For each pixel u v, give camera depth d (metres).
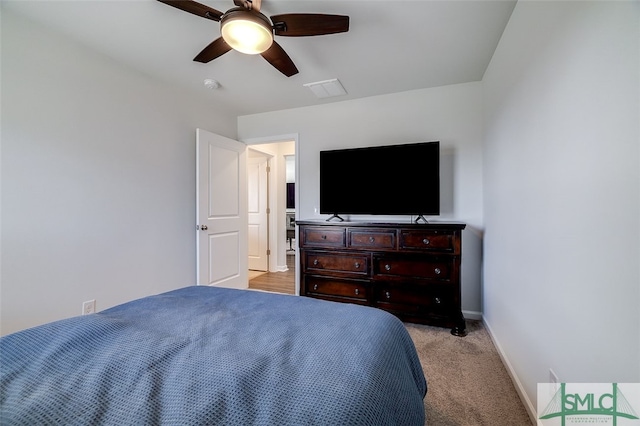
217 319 1.13
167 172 2.79
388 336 1.05
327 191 3.04
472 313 2.68
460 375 1.75
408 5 1.67
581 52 0.96
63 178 1.99
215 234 3.21
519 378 1.58
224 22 1.46
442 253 2.35
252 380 0.70
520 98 1.55
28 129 1.82
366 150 2.87
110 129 2.28
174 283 2.85
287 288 3.84
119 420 0.59
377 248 2.57
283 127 3.51
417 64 2.38
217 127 3.42
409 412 0.81
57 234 1.96
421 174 2.66
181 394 0.65
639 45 0.70
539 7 1.30
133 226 2.46
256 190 4.93
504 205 1.88
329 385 0.69
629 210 0.74
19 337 0.88
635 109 0.71
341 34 1.97
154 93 2.65
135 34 1.99
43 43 1.88
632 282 0.73
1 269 1.71
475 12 1.73
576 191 1.00
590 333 0.92
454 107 2.77
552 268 1.18
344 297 2.71
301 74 2.57
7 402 0.65
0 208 1.71
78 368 0.76
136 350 0.83
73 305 2.04
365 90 2.92
